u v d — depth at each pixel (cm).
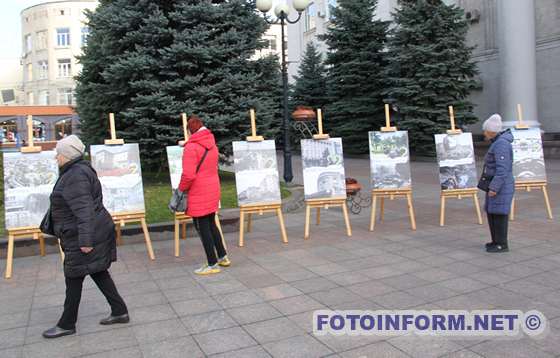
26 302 507
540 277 529
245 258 648
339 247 691
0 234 730
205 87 1123
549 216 841
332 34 2292
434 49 1928
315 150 774
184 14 1135
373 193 805
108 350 387
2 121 4262
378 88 2270
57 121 4309
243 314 452
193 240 768
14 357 379
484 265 579
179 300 495
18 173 617
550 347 371
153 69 1138
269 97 1266
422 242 702
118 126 1243
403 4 2023
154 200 970
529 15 1939
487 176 632
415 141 2012
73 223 404
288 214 977
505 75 1988
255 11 1267
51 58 5878
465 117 1962
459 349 372
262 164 741
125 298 505
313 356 367
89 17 1277
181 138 1112
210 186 577
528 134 859
